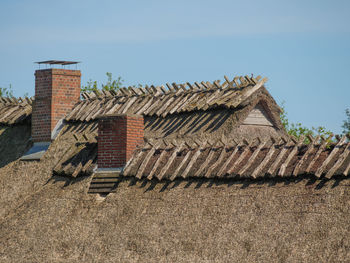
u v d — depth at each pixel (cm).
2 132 9619
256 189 6000
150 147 7438
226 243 5659
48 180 7931
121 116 7481
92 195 7188
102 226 6638
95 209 6938
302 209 5531
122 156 7388
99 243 6456
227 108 8112
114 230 6506
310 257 5125
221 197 6138
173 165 6869
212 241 5759
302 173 5822
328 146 6047
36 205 7444
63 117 9175
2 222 7425
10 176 8444
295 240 5316
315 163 5856
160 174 6806
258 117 8525
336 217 5300
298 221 5456
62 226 6919
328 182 5631
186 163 6794
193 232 5950
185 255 5803
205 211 6094
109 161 7462
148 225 6319
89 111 9094
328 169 5691
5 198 8012
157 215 6372
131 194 6869
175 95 8775
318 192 5591
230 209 5947
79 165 7644
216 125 7994
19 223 7256
